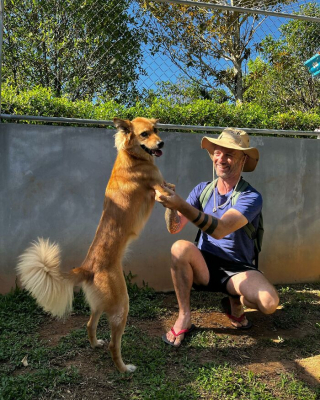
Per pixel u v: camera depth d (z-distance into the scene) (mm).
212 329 3289
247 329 3326
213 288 3193
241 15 6863
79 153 3977
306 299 4133
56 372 2430
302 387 2416
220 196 3221
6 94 4137
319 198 4809
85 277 2566
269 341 3092
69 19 4617
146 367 2607
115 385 2381
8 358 2637
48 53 4664
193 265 3041
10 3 4344
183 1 4125
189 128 4281
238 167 3125
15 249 3801
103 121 4016
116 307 2545
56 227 3922
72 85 4828
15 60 4531
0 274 3764
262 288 2824
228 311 3365
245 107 5301
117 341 2514
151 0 4156
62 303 2395
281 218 4645
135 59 4883
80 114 4383
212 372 2529
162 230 4242
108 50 4789
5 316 3260
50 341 2920
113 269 2613
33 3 4449
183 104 5148
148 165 3020
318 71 4410
